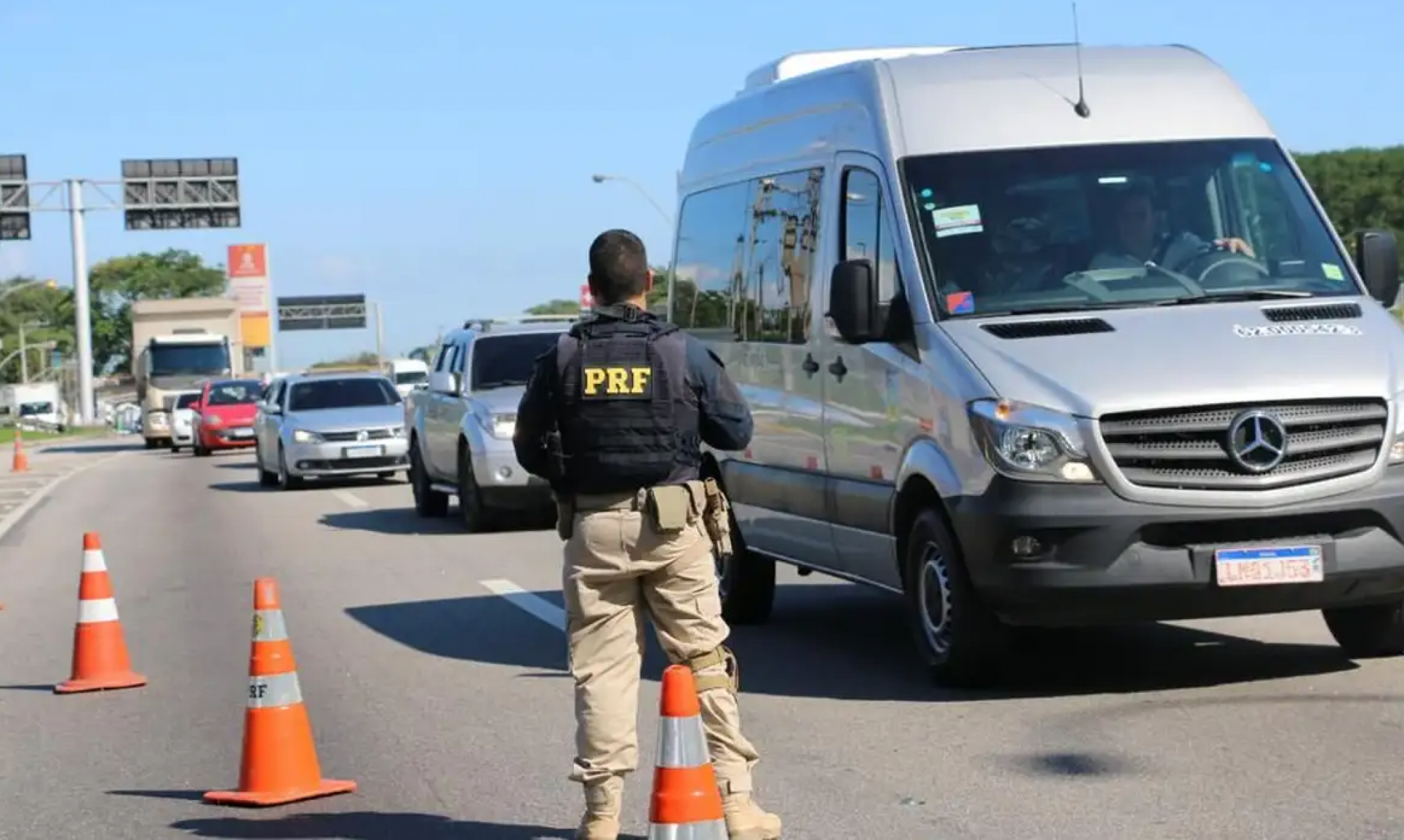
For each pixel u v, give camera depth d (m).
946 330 8.91
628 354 6.02
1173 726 8.00
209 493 28.44
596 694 6.10
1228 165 9.59
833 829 6.57
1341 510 8.20
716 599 6.15
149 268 177.75
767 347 11.05
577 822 6.86
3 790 7.84
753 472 11.28
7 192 72.06
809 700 9.00
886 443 9.34
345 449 27.50
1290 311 8.83
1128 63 10.02
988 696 8.87
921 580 9.12
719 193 12.10
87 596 10.43
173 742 8.77
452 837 6.71
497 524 19.39
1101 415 8.12
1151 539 8.15
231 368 56.78
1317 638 10.02
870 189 9.73
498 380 19.73
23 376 132.25
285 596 14.49
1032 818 6.58
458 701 9.50
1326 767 7.12
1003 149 9.54
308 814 7.16
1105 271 9.17
